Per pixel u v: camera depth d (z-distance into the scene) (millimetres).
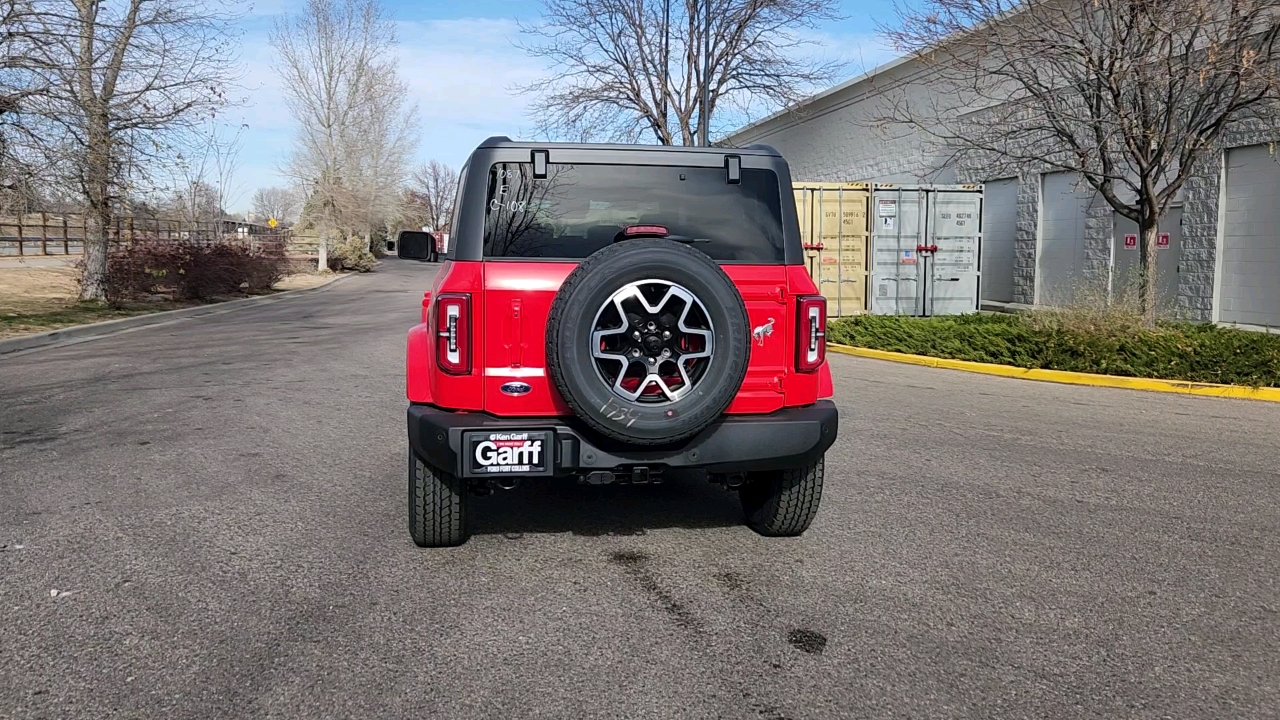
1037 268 20578
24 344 15156
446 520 4992
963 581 4727
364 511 5891
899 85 19891
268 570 4812
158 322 20344
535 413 4609
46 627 4070
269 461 7211
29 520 5617
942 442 8031
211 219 38750
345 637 3998
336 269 55562
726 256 4867
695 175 4914
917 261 17703
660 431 4371
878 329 14852
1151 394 10711
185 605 4336
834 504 6125
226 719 3291
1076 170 13539
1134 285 13984
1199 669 3752
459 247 4684
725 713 3371
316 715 3328
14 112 16031
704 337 4449
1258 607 4395
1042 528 5621
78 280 23109
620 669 3719
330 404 9766
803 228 17328
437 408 4758
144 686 3533
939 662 3803
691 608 4367
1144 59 11820
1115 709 3420
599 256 4355
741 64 27891
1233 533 5527
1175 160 16422
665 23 28219
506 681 3605
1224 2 11703
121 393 10344
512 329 4570
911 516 5859
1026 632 4105
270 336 17234
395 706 3400
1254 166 14961
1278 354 10984
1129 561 5035
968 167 21922
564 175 4820
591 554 5137
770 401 4805
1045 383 11531
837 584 4684
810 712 3383
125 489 6348
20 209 17453
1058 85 16656
